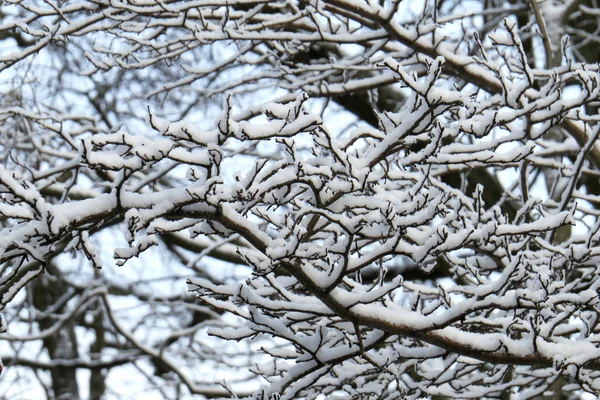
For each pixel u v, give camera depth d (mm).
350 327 4645
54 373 12453
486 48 8953
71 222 3650
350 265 4211
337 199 4191
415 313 4449
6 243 3592
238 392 9719
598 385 5062
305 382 4824
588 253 5246
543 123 5098
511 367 6352
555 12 8344
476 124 4504
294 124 3748
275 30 7754
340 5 6234
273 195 4137
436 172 7023
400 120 4145
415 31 6469
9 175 3465
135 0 6043
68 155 8445
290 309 4375
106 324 12406
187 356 10953
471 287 6016
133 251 3994
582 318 5312
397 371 4887
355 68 6895
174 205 3803
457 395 6109
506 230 4699
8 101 8789
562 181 8633
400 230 4203
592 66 6371
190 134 3559
